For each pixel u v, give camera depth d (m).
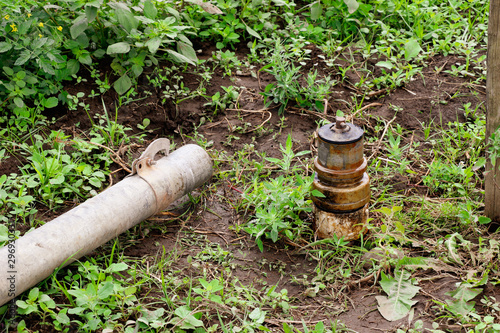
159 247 2.30
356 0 3.12
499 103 2.19
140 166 2.29
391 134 2.58
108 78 2.79
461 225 2.32
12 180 2.39
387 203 2.43
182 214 2.41
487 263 2.18
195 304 2.12
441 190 2.48
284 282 2.21
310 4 3.17
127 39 2.79
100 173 2.44
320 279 2.20
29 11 2.63
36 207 2.36
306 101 2.79
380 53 3.04
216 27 3.04
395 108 2.78
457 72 2.93
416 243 2.26
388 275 2.18
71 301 2.09
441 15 3.20
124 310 2.09
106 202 2.20
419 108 2.80
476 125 2.66
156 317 2.06
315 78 2.81
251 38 3.11
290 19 3.13
